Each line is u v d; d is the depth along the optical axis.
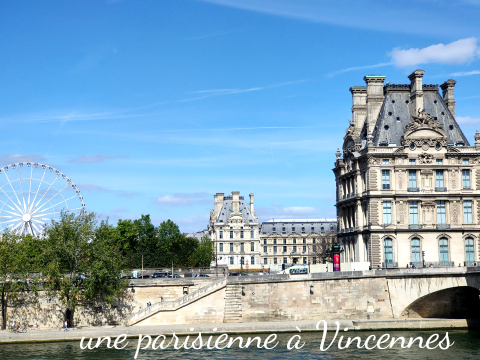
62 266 129.25
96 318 129.38
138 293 132.12
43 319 126.62
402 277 132.38
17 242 133.62
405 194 148.88
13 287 123.50
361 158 153.38
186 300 127.06
